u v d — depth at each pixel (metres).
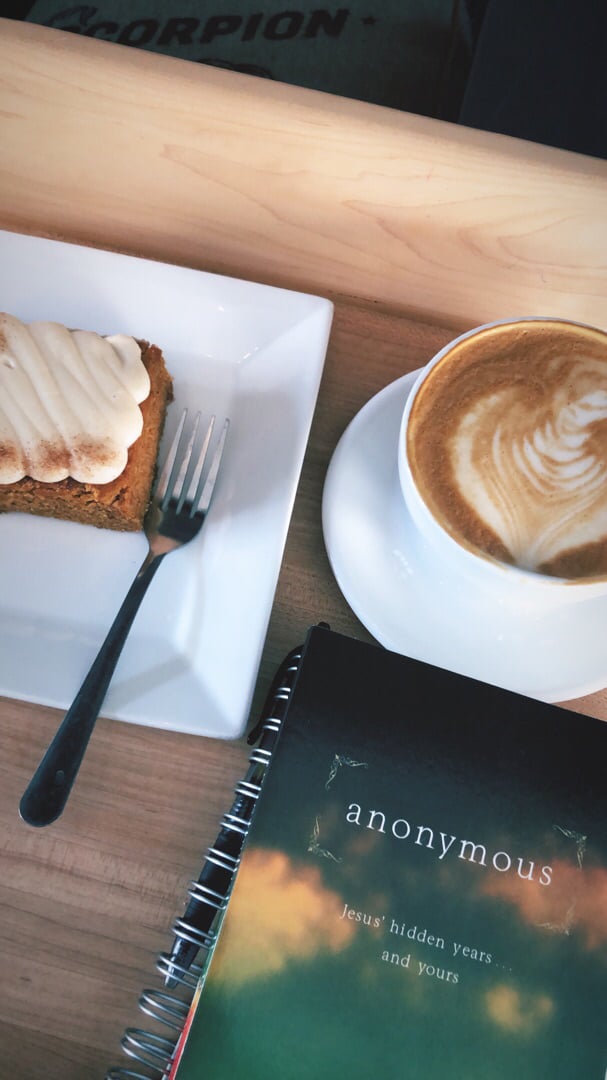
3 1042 0.31
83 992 0.31
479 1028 0.27
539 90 0.59
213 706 0.33
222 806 0.34
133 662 0.34
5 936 0.32
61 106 0.36
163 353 0.40
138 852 0.33
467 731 0.29
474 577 0.32
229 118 0.35
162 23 0.78
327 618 0.37
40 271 0.39
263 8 0.79
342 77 0.77
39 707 0.35
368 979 0.27
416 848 0.28
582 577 0.31
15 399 0.35
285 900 0.27
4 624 0.35
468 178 0.35
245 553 0.36
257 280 0.44
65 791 0.31
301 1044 0.26
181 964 0.30
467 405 0.33
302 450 0.37
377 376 0.41
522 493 0.32
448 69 0.75
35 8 0.78
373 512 0.36
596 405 0.33
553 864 0.28
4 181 0.41
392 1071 0.26
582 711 0.36
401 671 0.30
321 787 0.28
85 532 0.37
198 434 0.38
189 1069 0.25
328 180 0.37
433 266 0.40
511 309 0.42
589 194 0.34
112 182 0.40
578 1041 0.27
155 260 0.43
